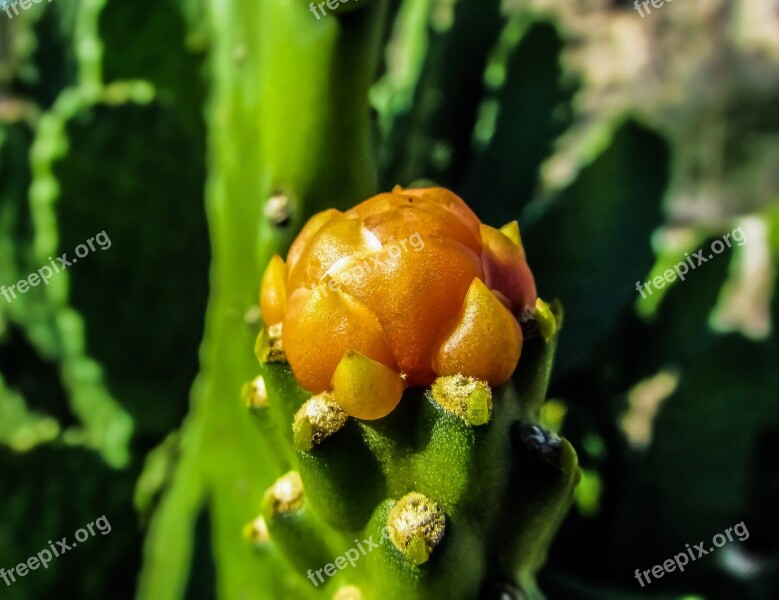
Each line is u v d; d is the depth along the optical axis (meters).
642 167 0.19
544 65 0.22
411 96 0.21
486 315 0.10
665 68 0.48
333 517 0.11
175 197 0.19
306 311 0.10
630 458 0.20
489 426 0.10
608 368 0.21
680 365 0.20
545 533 0.11
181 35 0.20
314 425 0.10
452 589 0.11
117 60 0.20
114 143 0.18
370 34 0.13
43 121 0.22
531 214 0.20
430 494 0.11
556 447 0.11
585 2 0.49
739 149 0.48
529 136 0.22
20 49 0.27
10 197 0.21
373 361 0.10
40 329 0.21
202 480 0.15
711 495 0.19
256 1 0.14
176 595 0.15
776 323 0.19
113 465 0.18
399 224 0.10
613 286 0.20
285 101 0.13
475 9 0.23
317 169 0.13
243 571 0.15
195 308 0.19
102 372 0.19
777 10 0.49
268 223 0.13
